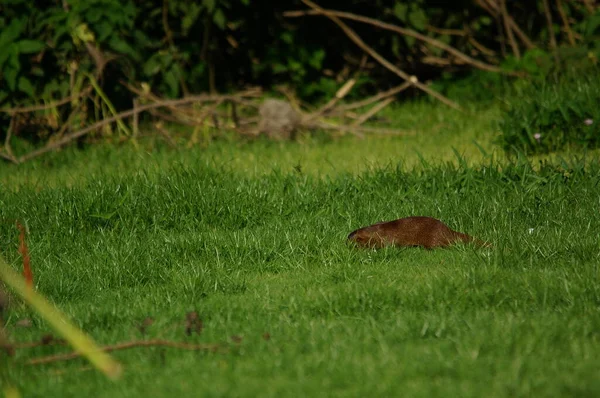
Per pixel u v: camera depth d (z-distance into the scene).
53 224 10.87
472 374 6.02
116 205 11.37
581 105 14.52
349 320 7.32
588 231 9.59
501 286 7.98
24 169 15.04
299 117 16.98
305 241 9.70
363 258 9.27
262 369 6.21
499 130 16.03
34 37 16.77
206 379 6.08
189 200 11.46
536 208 10.58
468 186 11.73
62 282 8.61
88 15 16.48
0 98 16.38
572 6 20.48
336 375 6.03
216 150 15.88
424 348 6.52
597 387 5.68
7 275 8.12
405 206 11.01
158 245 9.85
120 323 7.48
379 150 15.49
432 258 9.21
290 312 7.55
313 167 14.23
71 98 16.47
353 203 11.34
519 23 20.70
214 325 7.19
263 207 11.38
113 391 5.95
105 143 16.30
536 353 6.42
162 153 15.59
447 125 17.11
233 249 9.52
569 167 12.39
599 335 6.75
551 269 8.54
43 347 6.79
